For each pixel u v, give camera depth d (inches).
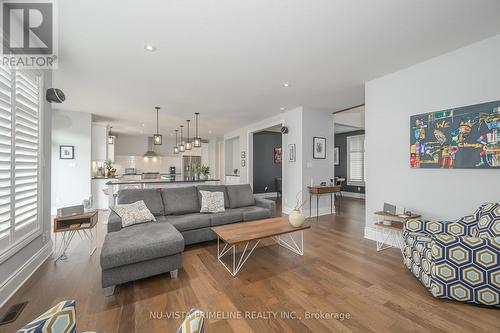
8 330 61.9
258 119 246.8
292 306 73.4
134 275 83.4
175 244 91.2
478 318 67.2
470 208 98.3
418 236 93.3
